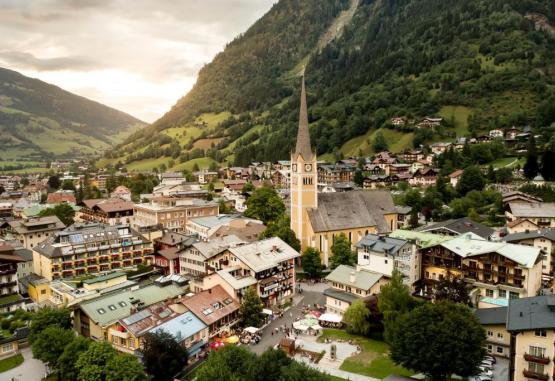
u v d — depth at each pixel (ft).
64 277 453.58
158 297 366.43
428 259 380.37
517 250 349.20
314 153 493.36
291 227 520.01
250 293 346.54
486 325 287.07
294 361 240.73
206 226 589.73
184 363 272.10
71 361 272.10
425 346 239.91
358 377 269.23
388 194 562.25
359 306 326.24
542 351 222.89
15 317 357.61
